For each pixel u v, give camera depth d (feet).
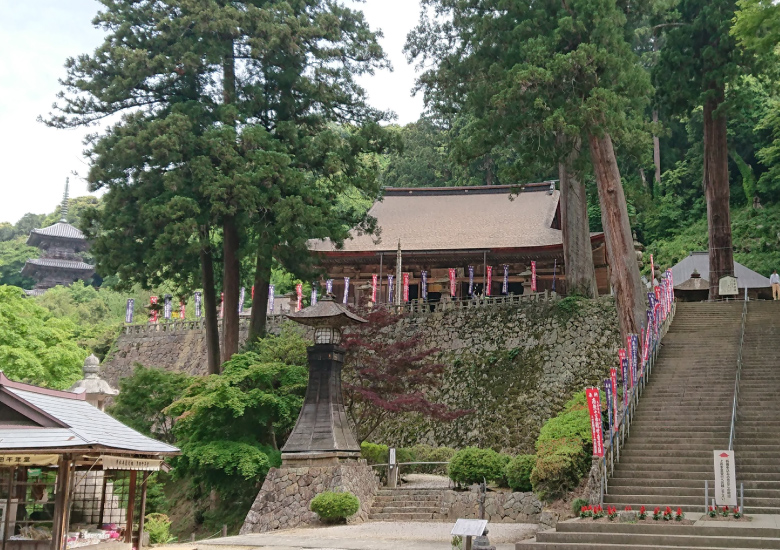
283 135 112.57
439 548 54.24
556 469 64.08
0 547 41.83
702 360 85.46
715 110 127.54
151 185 108.47
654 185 215.10
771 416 68.64
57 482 41.65
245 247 107.55
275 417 92.99
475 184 221.87
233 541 60.95
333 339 82.12
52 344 99.40
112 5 111.75
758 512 52.75
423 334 123.85
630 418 71.00
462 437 109.60
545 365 109.40
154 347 160.86
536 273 149.69
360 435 116.78
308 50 115.03
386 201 180.86
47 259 266.36
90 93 110.93
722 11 120.88
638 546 45.47
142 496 52.31
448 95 111.14
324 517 71.26
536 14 92.63
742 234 186.09
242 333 150.61
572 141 95.50
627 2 99.91
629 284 90.89
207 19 107.65
